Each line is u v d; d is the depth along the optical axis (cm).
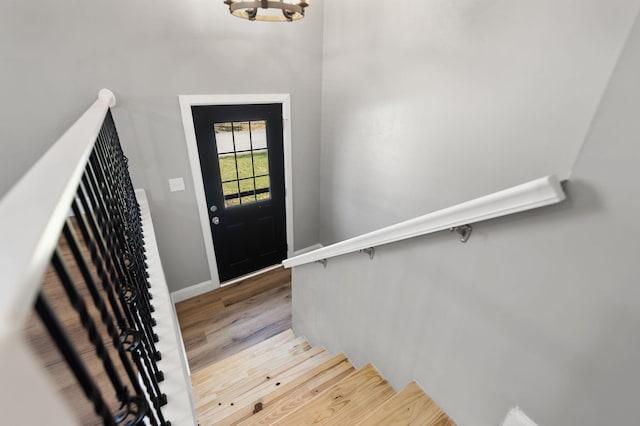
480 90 175
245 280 340
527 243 69
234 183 292
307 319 223
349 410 128
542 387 75
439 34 189
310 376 162
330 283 174
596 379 64
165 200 258
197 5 218
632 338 57
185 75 230
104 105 146
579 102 136
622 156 51
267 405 149
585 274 60
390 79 233
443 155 208
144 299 121
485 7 162
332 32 273
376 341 142
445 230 91
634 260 53
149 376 92
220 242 308
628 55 48
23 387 21
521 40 151
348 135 292
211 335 268
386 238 109
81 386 45
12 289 22
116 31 197
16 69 175
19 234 29
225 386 186
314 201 361
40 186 39
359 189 299
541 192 59
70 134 69
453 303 95
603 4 121
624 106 49
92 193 74
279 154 309
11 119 181
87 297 127
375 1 227
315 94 305
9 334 19
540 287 69
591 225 57
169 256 281
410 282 112
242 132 276
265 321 285
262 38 253
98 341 52
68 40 184
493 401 89
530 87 152
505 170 174
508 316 79
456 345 98
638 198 50
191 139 249
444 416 109
